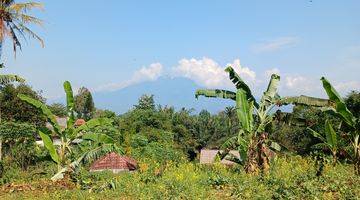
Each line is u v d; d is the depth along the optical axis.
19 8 26.11
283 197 10.95
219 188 13.16
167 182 13.57
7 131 26.98
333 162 17.03
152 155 36.19
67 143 19.86
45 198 13.57
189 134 66.81
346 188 11.50
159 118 58.34
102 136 19.88
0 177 20.98
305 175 13.48
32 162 25.48
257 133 17.00
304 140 33.59
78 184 15.42
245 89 17.83
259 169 16.34
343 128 17.34
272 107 17.69
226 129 74.12
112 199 12.68
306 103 17.08
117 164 30.70
